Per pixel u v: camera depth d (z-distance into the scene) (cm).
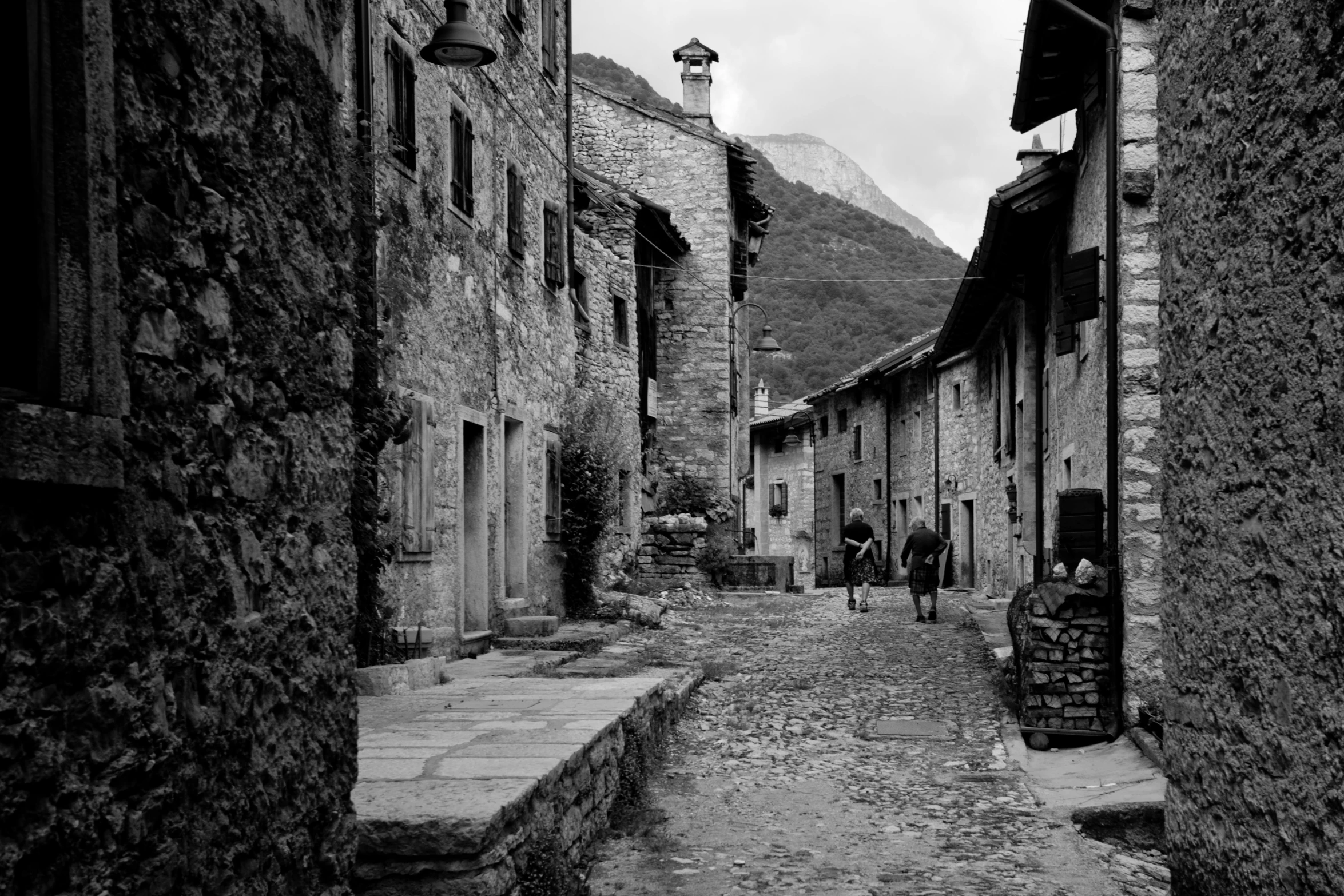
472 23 1166
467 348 1134
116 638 234
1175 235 405
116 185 233
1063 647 873
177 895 254
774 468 4453
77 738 221
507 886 438
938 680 1177
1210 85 366
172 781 253
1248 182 334
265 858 296
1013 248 1439
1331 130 282
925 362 2839
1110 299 885
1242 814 344
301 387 328
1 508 202
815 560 4106
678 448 2494
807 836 630
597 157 2550
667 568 2173
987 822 662
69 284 219
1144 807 651
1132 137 859
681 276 2517
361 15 840
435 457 1033
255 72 302
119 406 232
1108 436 887
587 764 588
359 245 725
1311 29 291
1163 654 424
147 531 247
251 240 299
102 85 228
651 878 552
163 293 257
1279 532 315
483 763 522
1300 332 300
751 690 1120
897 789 745
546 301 1473
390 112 916
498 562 1241
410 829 414
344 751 350
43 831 210
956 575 2642
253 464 297
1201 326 376
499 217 1259
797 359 5828
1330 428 284
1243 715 343
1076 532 907
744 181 2680
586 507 1580
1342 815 281
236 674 283
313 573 332
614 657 1166
